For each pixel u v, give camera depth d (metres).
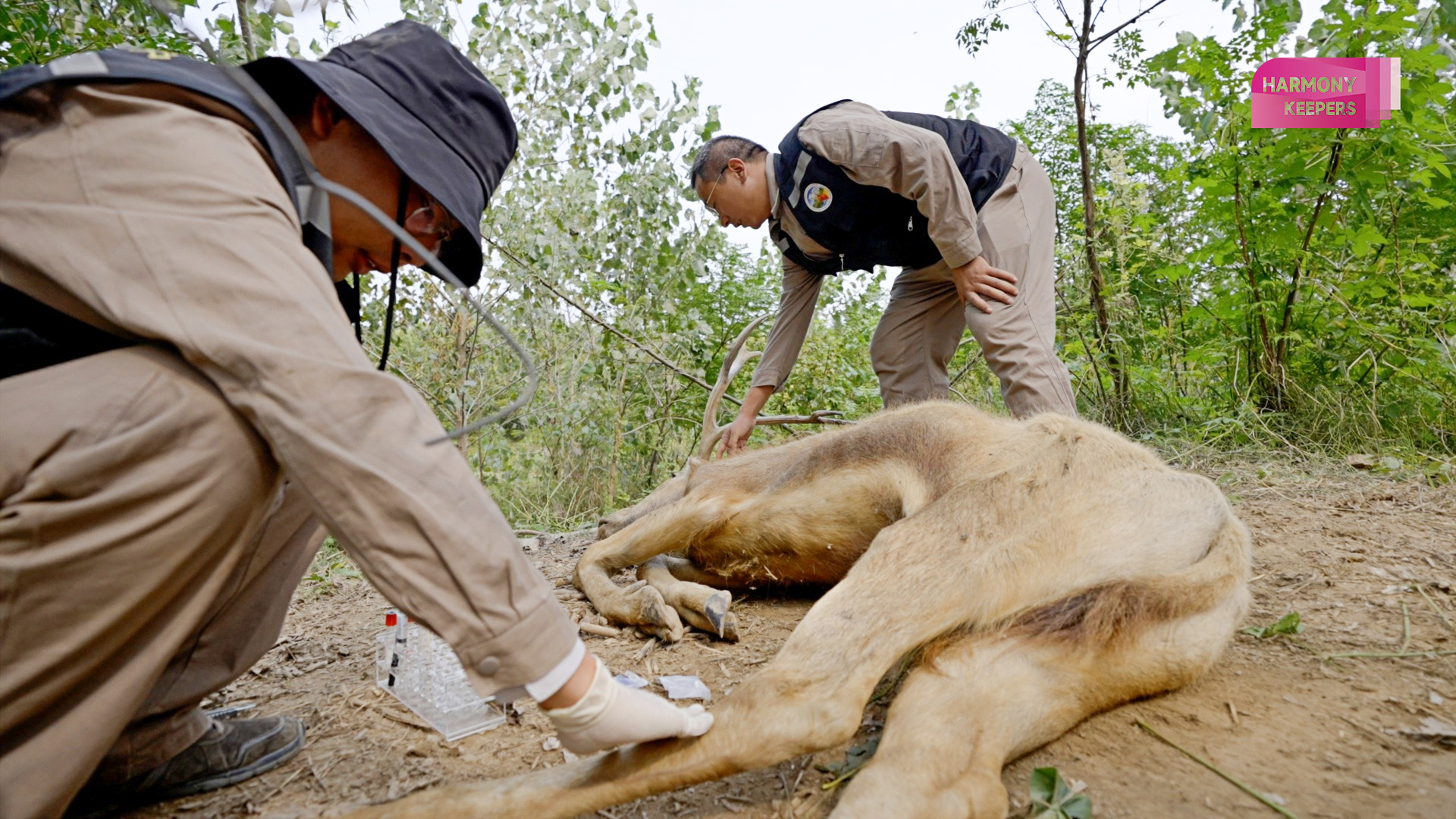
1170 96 6.13
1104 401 6.58
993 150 4.20
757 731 2.03
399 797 2.23
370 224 2.08
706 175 4.45
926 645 2.40
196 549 1.67
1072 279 7.30
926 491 2.99
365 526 1.60
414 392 1.75
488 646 1.66
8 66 3.97
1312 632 2.89
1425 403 5.72
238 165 1.68
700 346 6.94
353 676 3.10
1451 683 2.49
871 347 5.14
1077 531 2.61
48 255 1.58
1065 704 2.23
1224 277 6.53
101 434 1.55
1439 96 5.42
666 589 3.53
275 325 1.59
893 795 1.86
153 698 2.12
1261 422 5.94
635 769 2.00
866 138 3.86
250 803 2.24
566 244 6.27
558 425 6.50
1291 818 1.92
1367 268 5.99
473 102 2.09
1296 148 5.77
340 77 1.89
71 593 1.55
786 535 3.47
